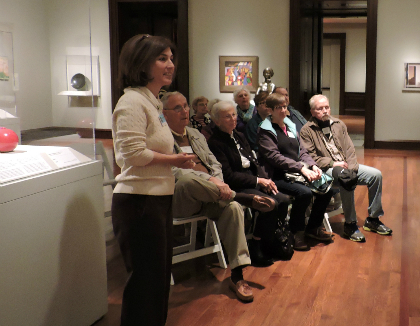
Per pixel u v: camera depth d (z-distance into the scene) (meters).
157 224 2.00
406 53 9.09
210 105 4.45
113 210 2.04
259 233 3.43
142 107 1.94
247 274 3.27
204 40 9.65
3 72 2.32
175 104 3.13
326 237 3.96
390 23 9.09
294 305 2.80
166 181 2.03
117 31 10.16
